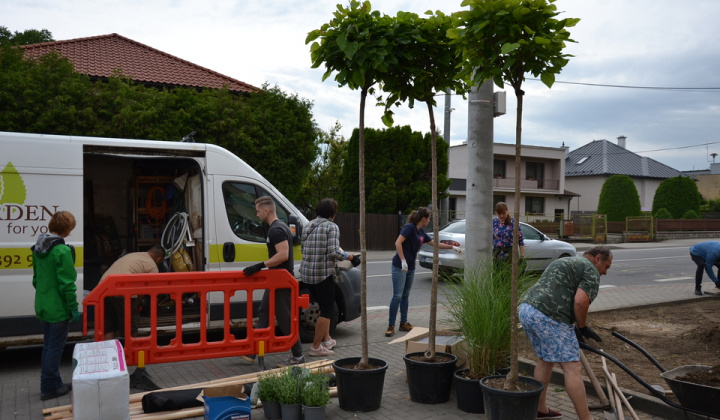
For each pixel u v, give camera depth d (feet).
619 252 83.92
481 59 14.16
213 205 23.54
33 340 20.29
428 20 16.44
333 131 97.09
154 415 15.33
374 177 81.87
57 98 49.88
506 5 13.46
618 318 29.40
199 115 56.54
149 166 26.63
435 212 17.92
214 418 14.20
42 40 100.17
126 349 18.11
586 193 180.86
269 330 19.99
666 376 15.08
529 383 14.97
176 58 77.05
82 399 13.25
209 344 19.13
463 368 18.38
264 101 61.46
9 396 17.61
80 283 21.13
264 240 24.70
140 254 21.11
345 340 26.13
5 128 48.44
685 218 130.62
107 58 70.33
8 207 20.10
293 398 15.20
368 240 79.00
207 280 19.06
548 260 48.24
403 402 17.21
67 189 21.02
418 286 43.80
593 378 16.40
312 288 21.93
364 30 15.25
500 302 17.16
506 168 146.92
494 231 30.94
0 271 19.88
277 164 59.88
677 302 34.24
